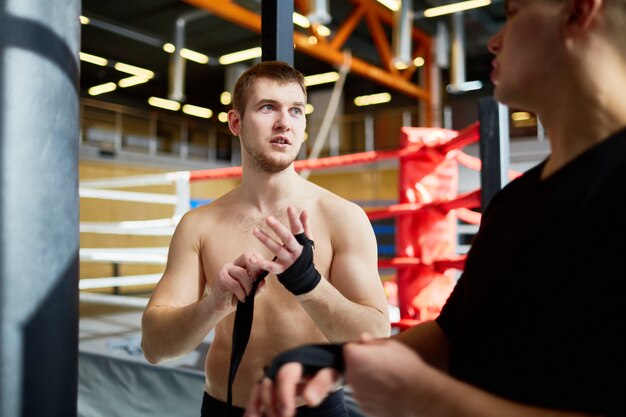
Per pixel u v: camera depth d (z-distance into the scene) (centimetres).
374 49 1171
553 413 48
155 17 957
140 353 251
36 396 84
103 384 243
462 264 201
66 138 89
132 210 1059
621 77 54
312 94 1271
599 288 49
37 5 85
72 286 91
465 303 66
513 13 59
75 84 92
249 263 84
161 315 102
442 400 51
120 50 1173
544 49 56
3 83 82
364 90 1442
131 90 1515
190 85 1499
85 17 922
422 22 992
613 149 52
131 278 360
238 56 1184
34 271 84
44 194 86
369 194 1198
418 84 1346
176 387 219
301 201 110
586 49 54
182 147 1295
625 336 47
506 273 57
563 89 56
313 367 57
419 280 216
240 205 113
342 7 966
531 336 54
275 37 128
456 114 1203
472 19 952
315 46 820
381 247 743
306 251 84
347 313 92
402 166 222
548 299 52
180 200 324
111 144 1227
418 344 71
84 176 1024
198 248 113
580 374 50
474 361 59
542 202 55
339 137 1295
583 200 52
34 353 84
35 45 84
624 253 48
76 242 92
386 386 53
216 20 1000
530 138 969
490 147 166
